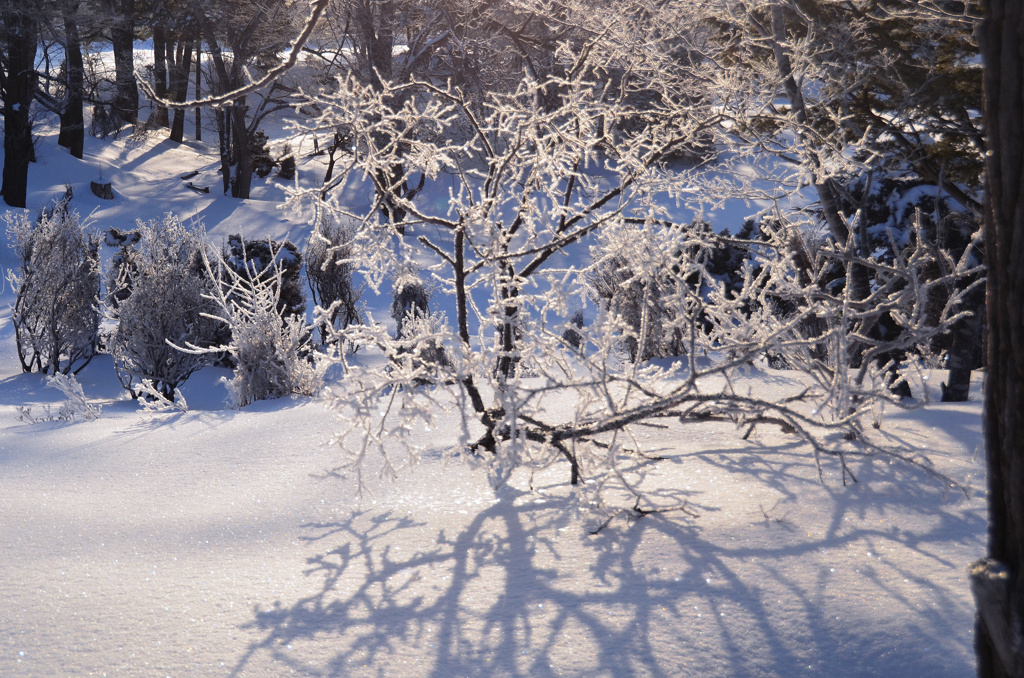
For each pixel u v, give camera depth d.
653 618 2.24
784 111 7.09
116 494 3.74
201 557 2.90
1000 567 1.52
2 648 2.21
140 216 25.75
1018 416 1.48
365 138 3.31
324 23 26.19
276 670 2.07
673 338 6.62
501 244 3.75
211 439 4.64
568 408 4.53
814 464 3.62
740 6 8.43
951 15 7.54
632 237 3.12
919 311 3.32
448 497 3.47
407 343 3.45
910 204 10.08
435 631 2.25
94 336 9.55
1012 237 1.47
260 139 34.25
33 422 5.61
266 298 6.81
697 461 3.75
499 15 21.83
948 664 1.95
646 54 5.13
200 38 32.22
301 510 3.39
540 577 2.56
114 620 2.37
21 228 9.45
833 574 2.43
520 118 3.51
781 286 3.56
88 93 30.16
